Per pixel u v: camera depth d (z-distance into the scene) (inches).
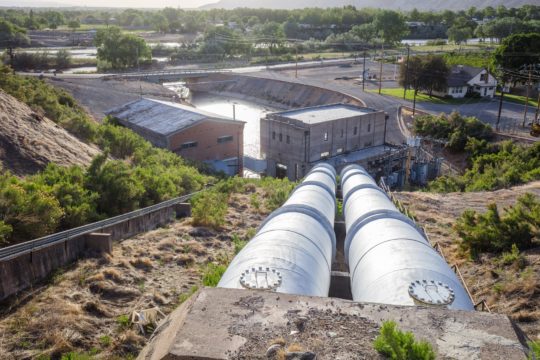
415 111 2915.8
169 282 653.3
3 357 449.4
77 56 5433.1
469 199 1250.6
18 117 1150.3
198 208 925.8
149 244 780.6
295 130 1875.0
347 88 3676.2
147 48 4758.9
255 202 1096.8
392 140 2455.7
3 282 537.0
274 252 440.1
